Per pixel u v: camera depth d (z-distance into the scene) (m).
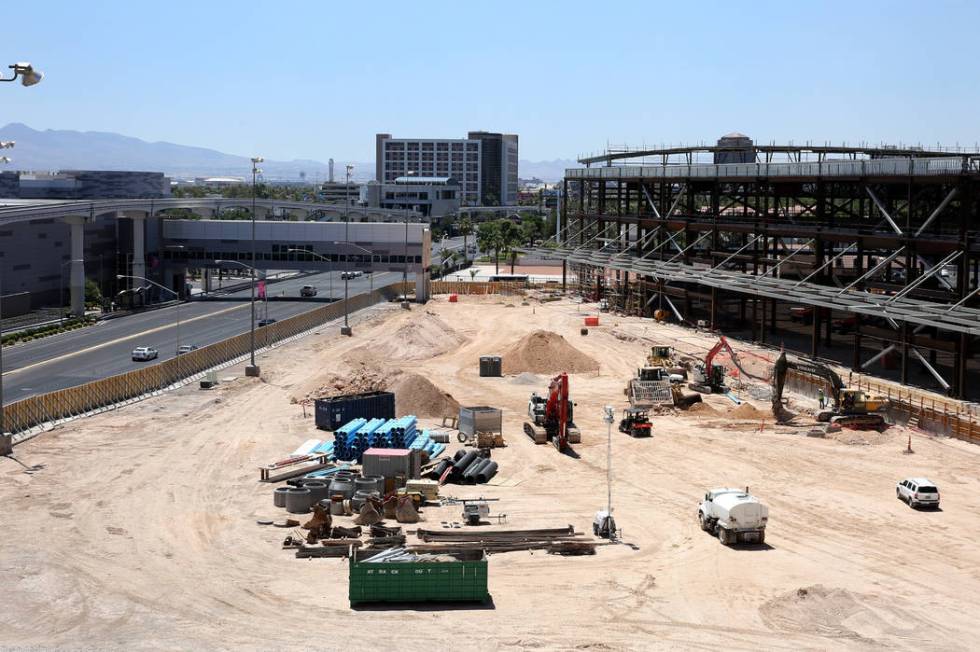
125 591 46.78
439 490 64.06
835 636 43.09
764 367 108.44
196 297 174.75
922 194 116.25
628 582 49.12
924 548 54.38
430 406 85.81
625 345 125.62
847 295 104.19
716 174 135.62
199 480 64.94
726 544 54.66
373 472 64.19
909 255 100.06
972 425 76.81
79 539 53.56
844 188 130.88
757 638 42.72
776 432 80.81
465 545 52.78
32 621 43.25
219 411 85.25
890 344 109.44
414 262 168.50
